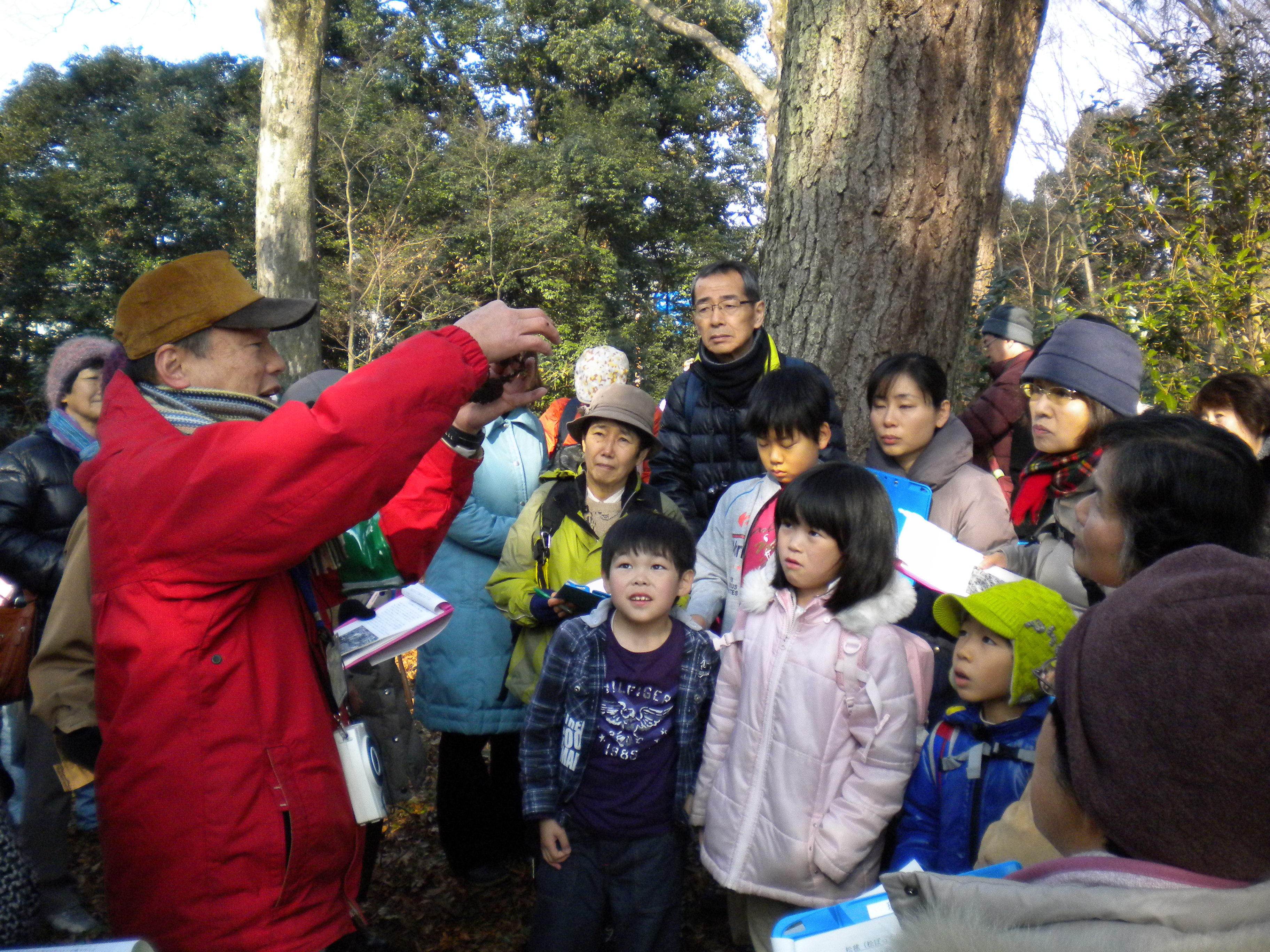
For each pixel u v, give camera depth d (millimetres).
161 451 1494
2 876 1359
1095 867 852
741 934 2633
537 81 26453
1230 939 740
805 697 2189
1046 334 6793
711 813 2316
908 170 3635
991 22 3723
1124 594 862
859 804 2102
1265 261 5090
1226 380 3074
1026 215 15672
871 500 2182
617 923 2453
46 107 21812
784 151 3934
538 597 2898
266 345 1810
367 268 20250
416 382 1457
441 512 1947
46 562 3168
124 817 1510
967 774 2008
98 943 1178
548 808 2463
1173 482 1298
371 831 2775
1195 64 5895
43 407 19062
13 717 3500
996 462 4430
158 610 1473
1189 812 768
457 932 3139
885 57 3615
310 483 1407
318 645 1757
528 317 1690
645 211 25078
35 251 20234
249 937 1498
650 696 2434
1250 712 740
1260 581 784
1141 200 5719
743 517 2842
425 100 25984
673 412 3479
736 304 3236
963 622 2148
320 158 21359
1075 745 852
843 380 3727
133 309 1700
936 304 3732
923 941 851
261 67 23375
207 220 21047
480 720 3160
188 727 1475
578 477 3119
